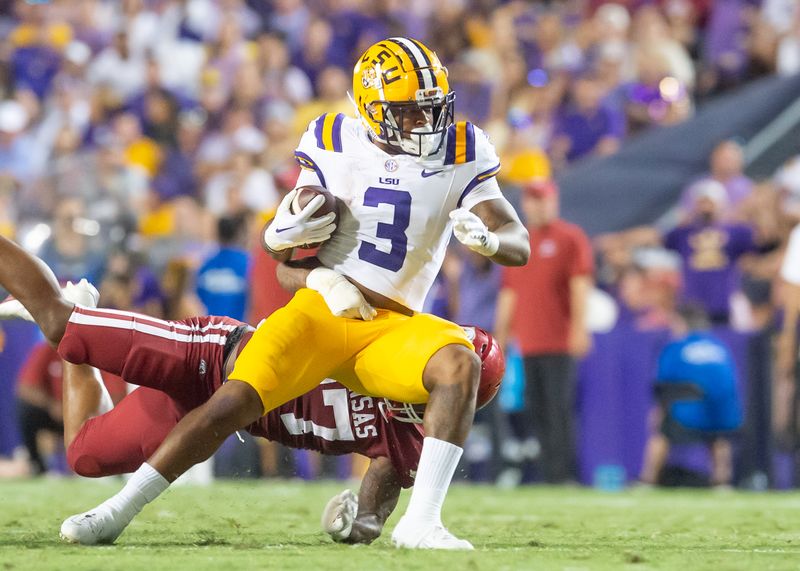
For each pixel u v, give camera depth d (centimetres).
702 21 4194
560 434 2589
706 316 2739
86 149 4138
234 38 4381
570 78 3875
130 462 1311
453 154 1252
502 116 3862
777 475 2616
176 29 4488
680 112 3806
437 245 1261
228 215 2739
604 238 3147
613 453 2695
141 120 4169
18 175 3928
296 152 1282
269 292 2422
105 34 4616
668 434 2630
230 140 3978
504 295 2645
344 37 4400
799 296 2598
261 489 2331
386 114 1234
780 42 3966
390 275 1245
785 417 2616
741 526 1585
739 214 2964
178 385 1272
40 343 2655
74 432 1322
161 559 1077
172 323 1286
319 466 2731
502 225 1251
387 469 1308
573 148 3725
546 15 4150
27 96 4247
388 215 1242
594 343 2711
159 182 3931
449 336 1198
